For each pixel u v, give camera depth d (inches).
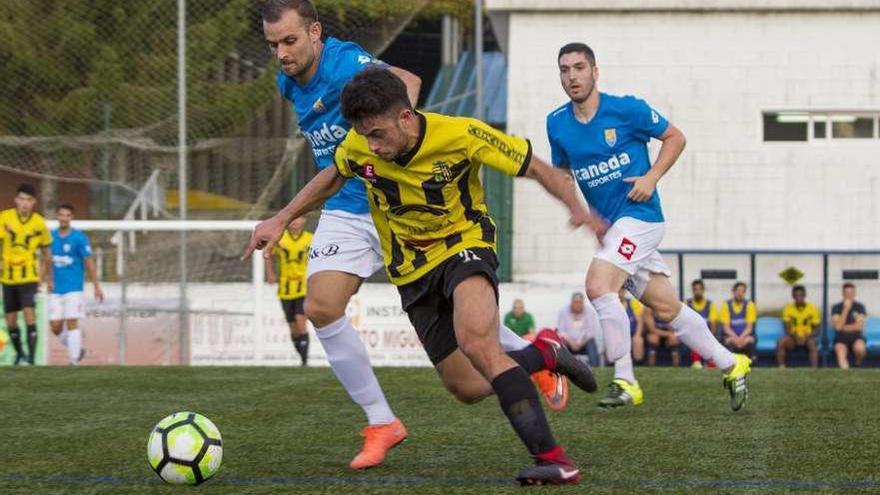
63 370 988.6
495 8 1616.6
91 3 1464.1
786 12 1601.9
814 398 747.4
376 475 472.4
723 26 1608.0
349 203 516.1
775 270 1509.6
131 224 1296.8
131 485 454.6
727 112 1609.3
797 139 1617.9
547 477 426.9
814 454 519.5
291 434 599.8
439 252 444.1
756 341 1448.1
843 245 1596.9
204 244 1482.5
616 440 565.9
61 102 1473.9
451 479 460.8
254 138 1518.2
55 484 458.6
